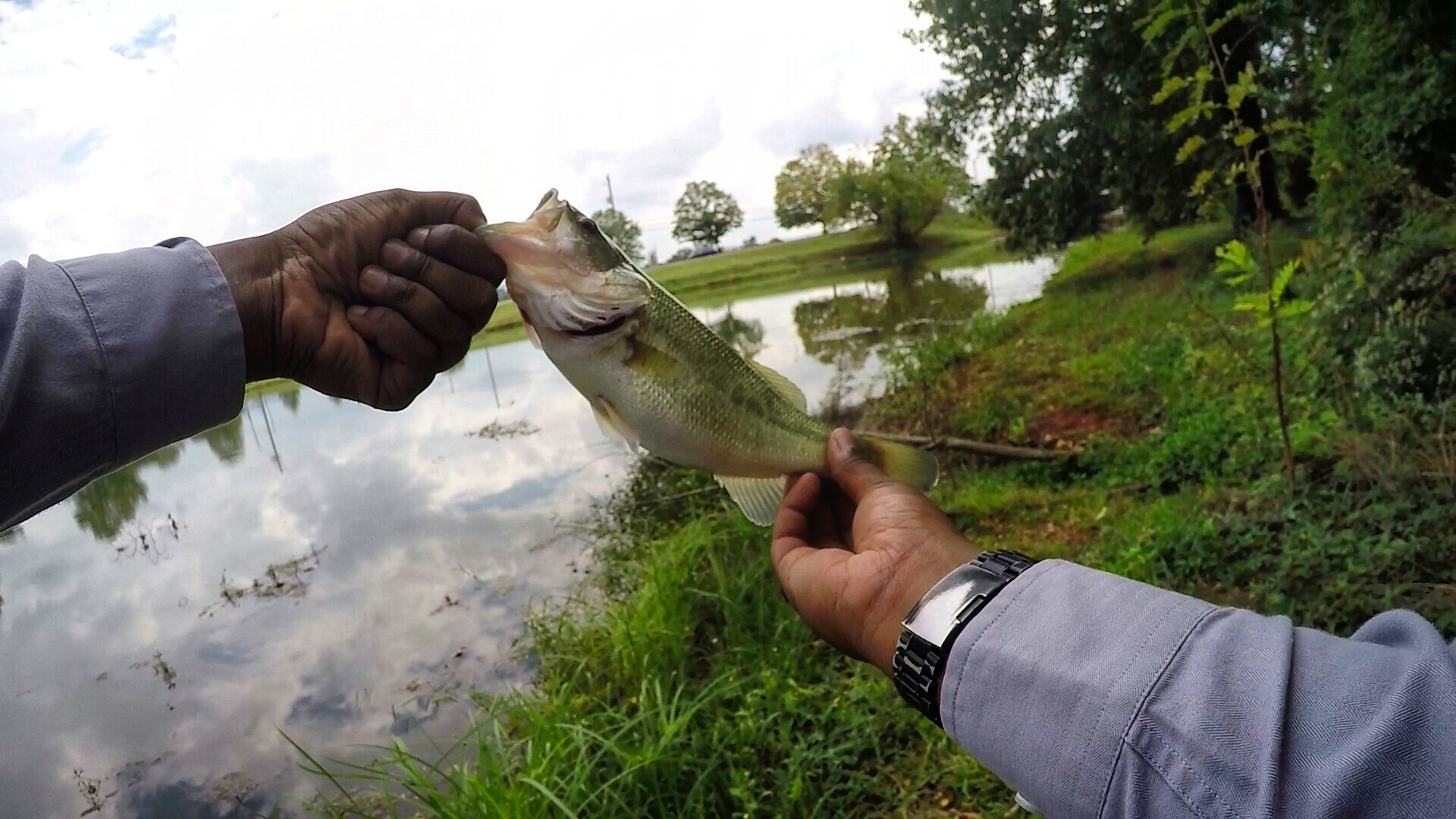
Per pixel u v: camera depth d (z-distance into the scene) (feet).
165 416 1.06
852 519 1.79
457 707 3.89
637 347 1.76
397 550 5.77
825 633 1.27
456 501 6.64
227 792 3.56
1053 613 0.81
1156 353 6.29
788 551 1.57
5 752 3.99
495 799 2.48
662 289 1.85
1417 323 3.54
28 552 6.71
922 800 2.66
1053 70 9.35
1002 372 7.11
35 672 4.66
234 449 9.13
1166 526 3.71
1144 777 0.67
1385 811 0.57
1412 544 2.96
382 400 1.46
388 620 4.79
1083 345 7.34
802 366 9.37
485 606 4.83
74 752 3.92
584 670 3.77
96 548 6.62
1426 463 3.35
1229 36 7.30
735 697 3.29
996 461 5.65
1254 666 0.68
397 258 1.41
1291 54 7.08
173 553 6.27
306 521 6.56
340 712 3.99
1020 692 0.77
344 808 3.33
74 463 0.98
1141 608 0.78
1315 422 4.07
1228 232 9.04
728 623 3.76
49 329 0.96
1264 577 3.24
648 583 4.14
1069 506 4.52
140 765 3.79
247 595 5.39
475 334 1.52
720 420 1.86
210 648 4.75
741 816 2.65
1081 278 10.49
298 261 1.35
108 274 1.04
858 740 2.86
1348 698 0.63
